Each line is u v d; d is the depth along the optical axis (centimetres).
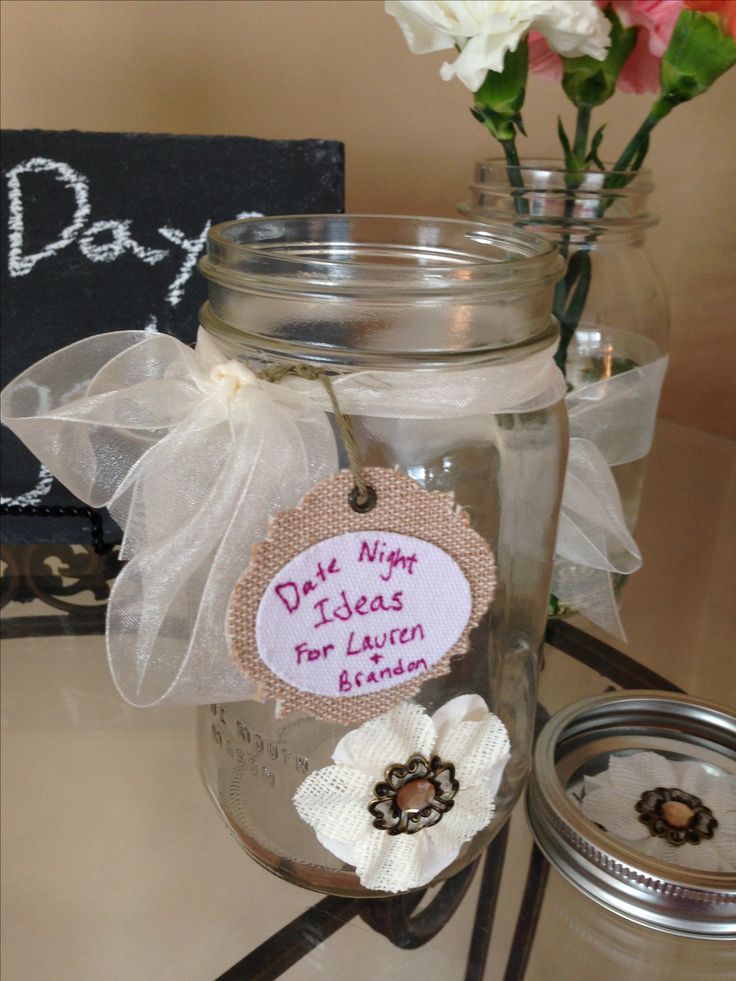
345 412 31
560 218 48
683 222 64
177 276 54
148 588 33
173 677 34
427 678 34
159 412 34
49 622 55
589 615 52
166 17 63
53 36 63
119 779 45
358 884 37
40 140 52
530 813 42
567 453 38
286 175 54
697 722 46
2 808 44
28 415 38
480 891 39
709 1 40
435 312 30
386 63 67
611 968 37
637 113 66
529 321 33
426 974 36
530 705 41
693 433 66
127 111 65
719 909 36
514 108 45
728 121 59
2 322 53
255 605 31
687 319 65
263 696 32
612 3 44
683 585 56
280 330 31
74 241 53
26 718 49
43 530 55
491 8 38
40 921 38
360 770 33
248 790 38
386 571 32
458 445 33
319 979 36
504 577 37
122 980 36
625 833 40
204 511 32
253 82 66
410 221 40
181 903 39
